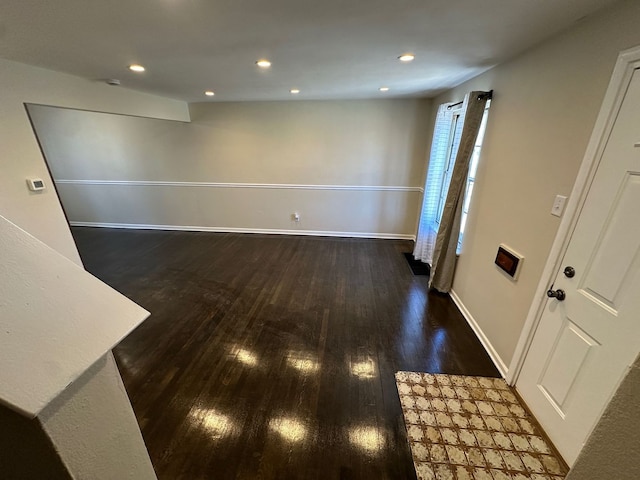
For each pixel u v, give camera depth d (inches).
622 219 46.2
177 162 188.5
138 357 85.8
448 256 117.8
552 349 61.4
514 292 76.0
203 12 52.6
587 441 19.5
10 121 81.7
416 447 60.5
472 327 99.7
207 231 205.2
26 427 15.1
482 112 96.3
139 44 69.2
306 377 78.6
